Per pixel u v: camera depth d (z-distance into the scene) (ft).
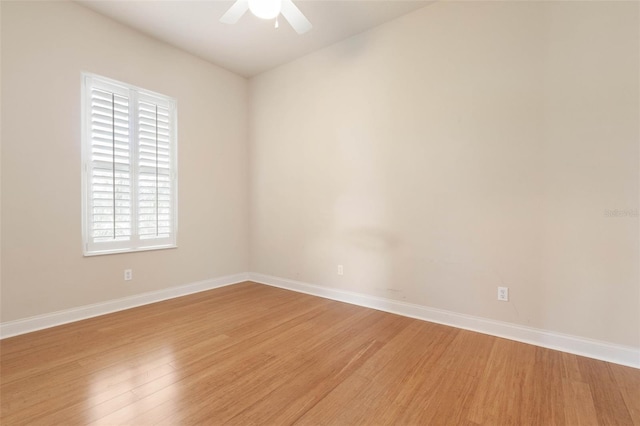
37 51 8.04
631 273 6.51
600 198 6.77
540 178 7.41
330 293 11.29
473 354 7.01
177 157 11.28
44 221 8.24
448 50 8.61
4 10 7.54
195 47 11.20
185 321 8.92
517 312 7.75
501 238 7.93
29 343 7.36
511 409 5.14
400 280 9.63
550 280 7.34
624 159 6.53
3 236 7.62
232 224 13.34
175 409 5.06
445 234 8.78
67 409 5.01
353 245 10.66
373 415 4.98
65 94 8.55
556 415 5.01
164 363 6.52
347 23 9.78
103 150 9.39
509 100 7.75
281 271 12.86
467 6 8.30
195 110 11.85
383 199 9.94
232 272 13.38
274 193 12.99
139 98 10.21
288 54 11.73
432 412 5.07
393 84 9.64
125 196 9.92
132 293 10.11
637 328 6.47
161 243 10.93
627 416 4.99
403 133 9.48
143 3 8.73
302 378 6.02
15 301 7.81
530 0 7.45
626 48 6.46
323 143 11.38
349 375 6.13
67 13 8.55
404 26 9.37
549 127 7.27
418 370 6.33
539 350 7.21
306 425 4.75
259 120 13.47
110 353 6.92
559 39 7.12
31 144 8.00
